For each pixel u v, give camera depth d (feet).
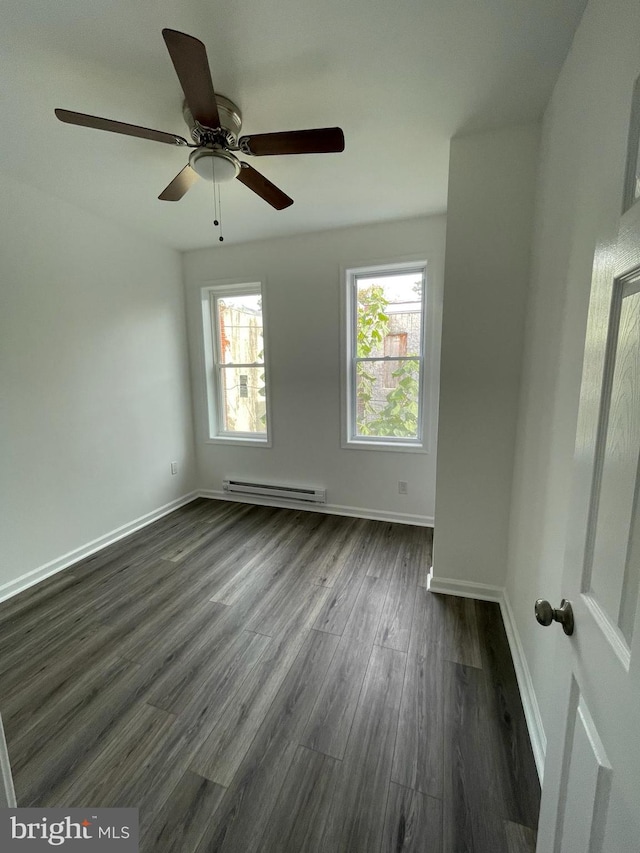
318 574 8.04
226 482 12.38
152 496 11.08
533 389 5.43
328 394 10.91
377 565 8.38
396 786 3.92
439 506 7.11
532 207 5.86
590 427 2.31
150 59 4.43
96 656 5.77
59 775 4.05
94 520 9.22
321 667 5.51
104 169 6.86
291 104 5.26
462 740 4.39
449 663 5.55
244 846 3.44
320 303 10.54
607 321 2.12
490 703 4.88
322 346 10.74
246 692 5.09
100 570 8.30
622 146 2.04
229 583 7.73
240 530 10.31
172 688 5.17
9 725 4.65
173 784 3.96
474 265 6.26
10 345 7.30
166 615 6.73
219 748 4.33
